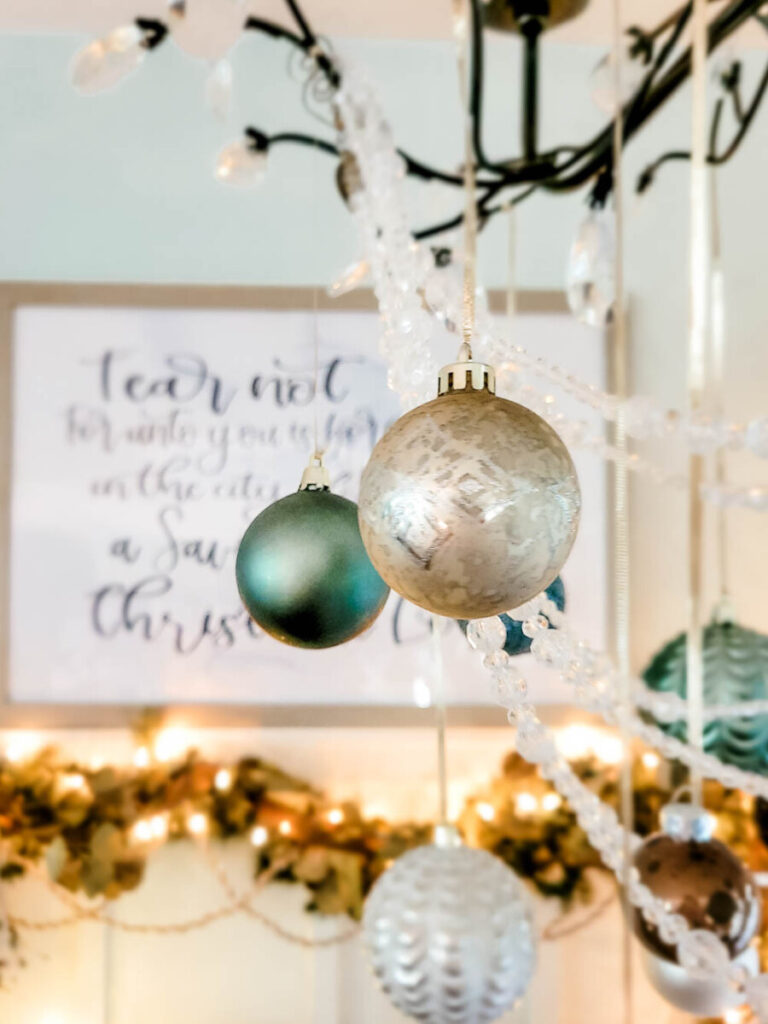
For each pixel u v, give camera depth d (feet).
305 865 4.46
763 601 4.61
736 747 2.83
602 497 4.64
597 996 4.63
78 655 4.61
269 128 4.72
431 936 2.14
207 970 4.65
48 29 2.99
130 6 2.82
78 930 4.62
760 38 2.94
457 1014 2.16
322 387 4.67
